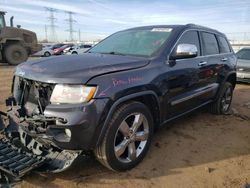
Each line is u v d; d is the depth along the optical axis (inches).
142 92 132.1
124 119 124.9
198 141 174.1
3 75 461.4
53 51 1193.4
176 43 161.0
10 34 655.1
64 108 110.3
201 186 123.6
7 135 135.9
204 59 189.0
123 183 123.0
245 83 414.6
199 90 185.9
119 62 133.2
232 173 136.2
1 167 112.7
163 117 152.9
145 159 145.3
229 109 248.4
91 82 113.7
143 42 165.8
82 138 111.9
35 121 115.6
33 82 123.1
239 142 175.8
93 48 186.7
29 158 119.5
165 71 147.9
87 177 126.3
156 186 122.0
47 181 122.0
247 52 419.5
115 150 124.0
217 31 223.9
